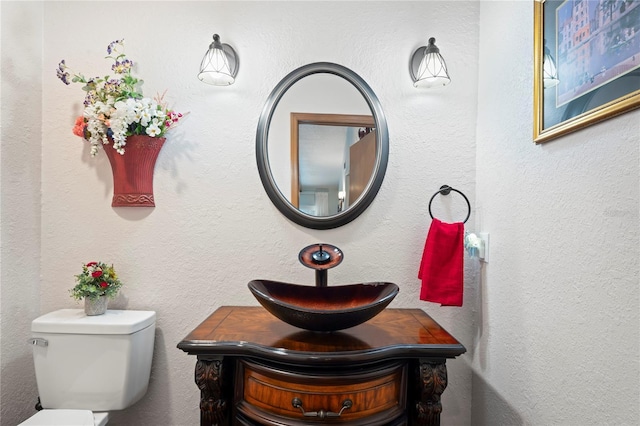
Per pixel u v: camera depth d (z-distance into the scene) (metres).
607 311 0.73
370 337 1.00
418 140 1.40
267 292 1.17
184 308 1.37
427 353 0.92
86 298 1.25
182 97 1.38
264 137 1.36
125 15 1.38
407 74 1.41
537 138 0.96
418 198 1.40
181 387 1.36
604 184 0.74
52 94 1.35
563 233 0.87
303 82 1.38
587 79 0.78
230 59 1.37
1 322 1.19
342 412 0.88
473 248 1.33
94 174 1.36
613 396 0.71
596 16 0.75
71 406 1.16
